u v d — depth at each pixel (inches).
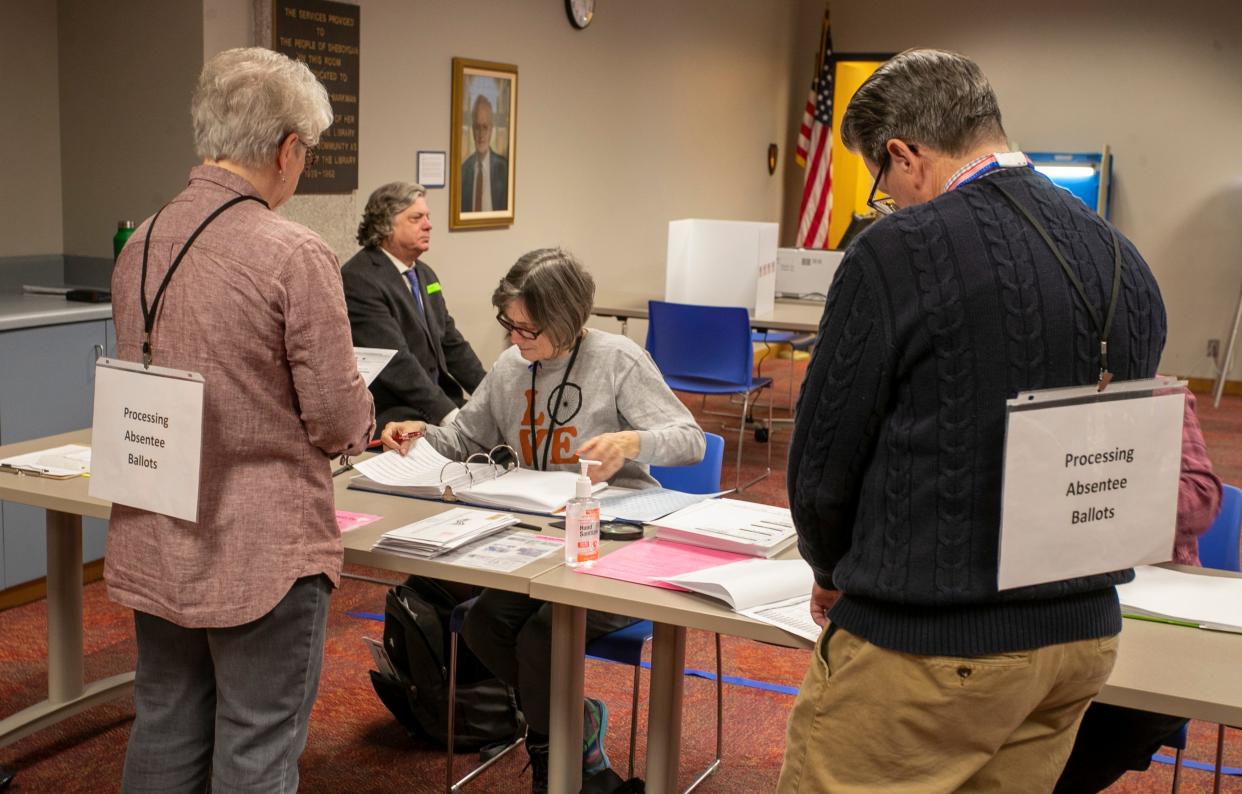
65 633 113.0
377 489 98.6
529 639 92.7
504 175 231.0
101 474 74.2
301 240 70.7
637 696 104.7
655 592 74.9
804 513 56.5
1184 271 345.7
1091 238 53.7
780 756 115.5
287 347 70.3
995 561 51.6
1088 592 54.0
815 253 247.0
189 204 71.7
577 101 255.9
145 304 71.7
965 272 51.1
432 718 111.5
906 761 54.3
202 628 73.4
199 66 161.9
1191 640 67.7
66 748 112.1
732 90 336.5
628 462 101.6
